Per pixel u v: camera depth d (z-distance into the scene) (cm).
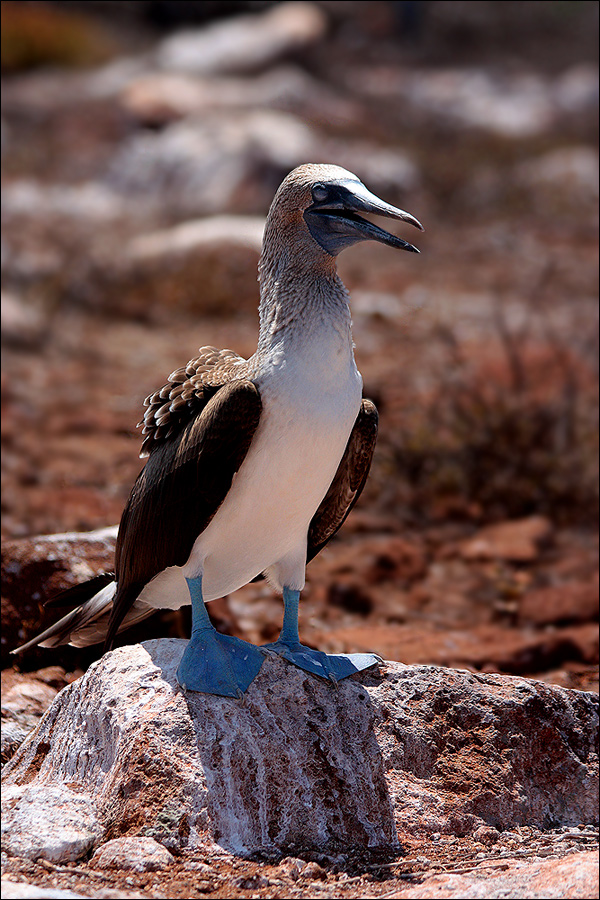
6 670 971
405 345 2211
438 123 4784
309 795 631
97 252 2827
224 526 690
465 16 6844
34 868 577
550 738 713
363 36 6494
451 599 1283
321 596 1270
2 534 1395
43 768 700
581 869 526
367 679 700
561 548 1408
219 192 3519
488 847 646
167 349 2327
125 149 4044
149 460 725
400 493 1559
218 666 659
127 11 6794
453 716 698
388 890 563
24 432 1825
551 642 1104
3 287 2594
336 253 683
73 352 2295
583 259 3103
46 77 5450
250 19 6494
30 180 3819
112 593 775
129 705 647
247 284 2616
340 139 3841
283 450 660
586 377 1780
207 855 595
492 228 3444
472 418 1608
